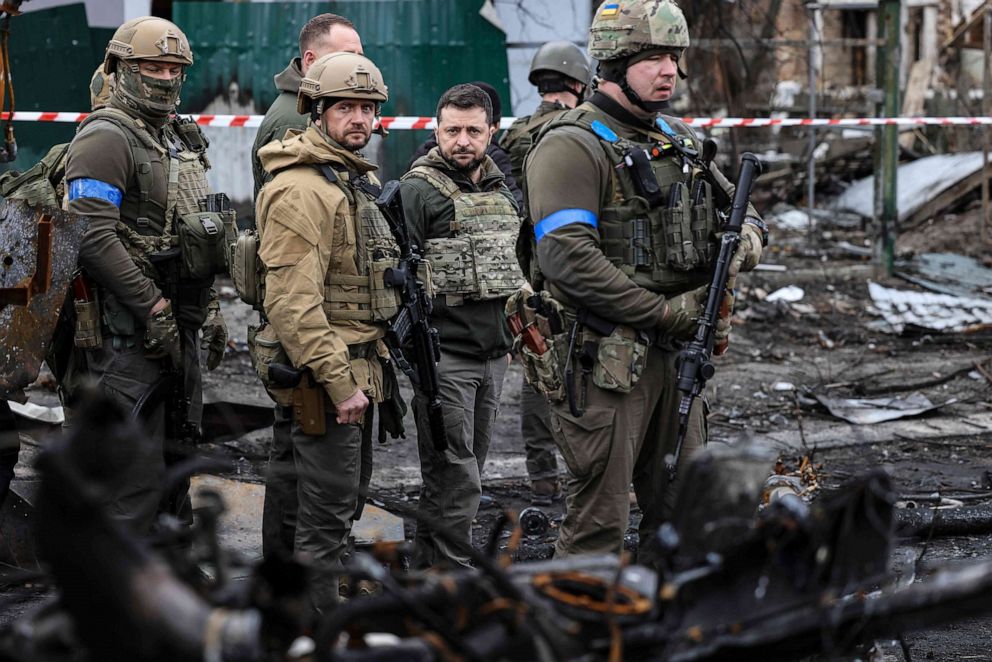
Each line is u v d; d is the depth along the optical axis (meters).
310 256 5.12
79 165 5.55
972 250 17.41
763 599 2.81
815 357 12.11
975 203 19.56
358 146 5.30
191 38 14.13
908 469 8.70
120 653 2.20
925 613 2.67
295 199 5.12
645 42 4.92
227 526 6.66
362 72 5.21
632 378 4.92
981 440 9.51
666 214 4.97
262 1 14.19
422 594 2.69
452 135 6.50
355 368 5.35
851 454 9.12
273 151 5.24
